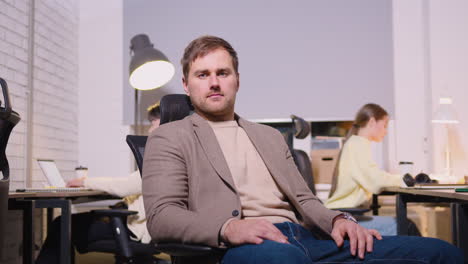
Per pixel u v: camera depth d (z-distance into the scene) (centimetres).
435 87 392
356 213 255
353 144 298
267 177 147
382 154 412
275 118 422
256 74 427
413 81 411
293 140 425
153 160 138
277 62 425
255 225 118
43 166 297
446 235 379
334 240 133
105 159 426
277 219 140
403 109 409
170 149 138
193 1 435
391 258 126
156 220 127
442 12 395
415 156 404
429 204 379
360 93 416
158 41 435
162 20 435
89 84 432
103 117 429
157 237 127
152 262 255
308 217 144
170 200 131
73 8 420
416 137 405
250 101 425
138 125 428
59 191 252
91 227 241
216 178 136
